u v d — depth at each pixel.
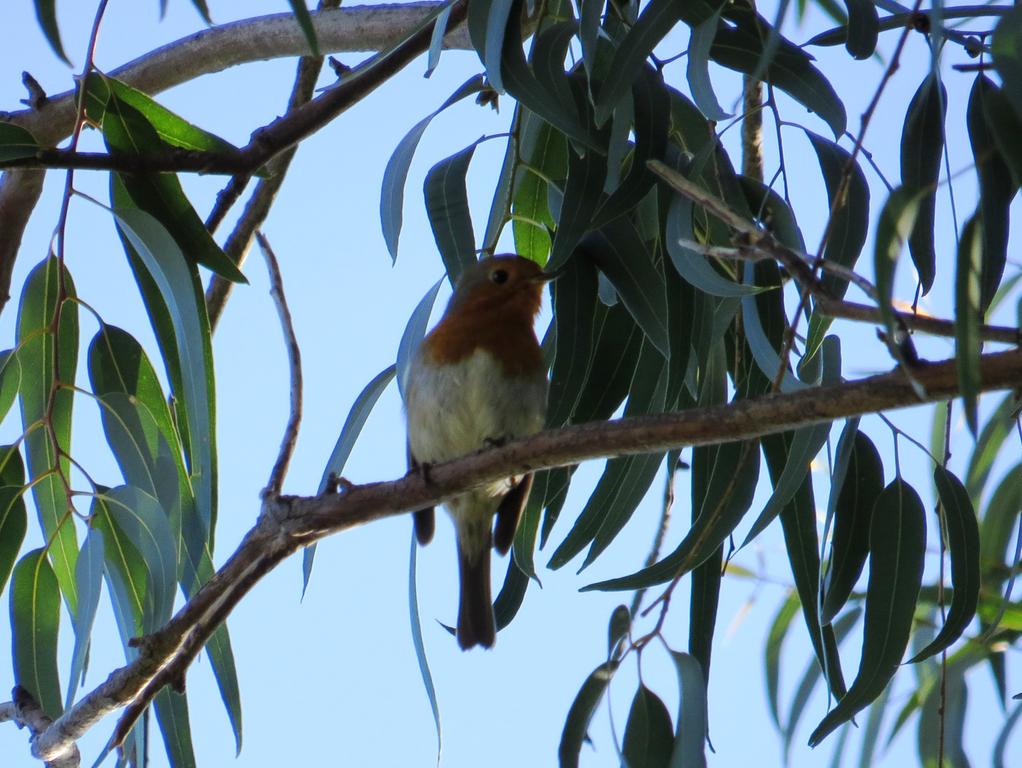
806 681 10.84
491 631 10.38
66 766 8.09
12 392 9.20
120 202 9.23
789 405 6.19
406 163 8.29
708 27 7.57
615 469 8.55
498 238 9.03
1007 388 5.64
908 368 5.48
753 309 7.66
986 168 7.12
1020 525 7.91
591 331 8.41
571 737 7.08
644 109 8.10
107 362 9.02
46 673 8.85
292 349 8.10
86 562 8.05
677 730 6.73
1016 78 5.27
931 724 10.52
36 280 9.21
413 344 8.26
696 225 8.82
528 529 9.29
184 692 7.82
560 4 9.88
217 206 10.35
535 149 9.89
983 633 10.22
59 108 11.17
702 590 8.68
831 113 8.16
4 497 8.72
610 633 7.37
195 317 8.23
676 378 7.96
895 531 7.88
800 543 8.54
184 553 8.30
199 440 8.15
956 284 4.95
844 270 5.85
